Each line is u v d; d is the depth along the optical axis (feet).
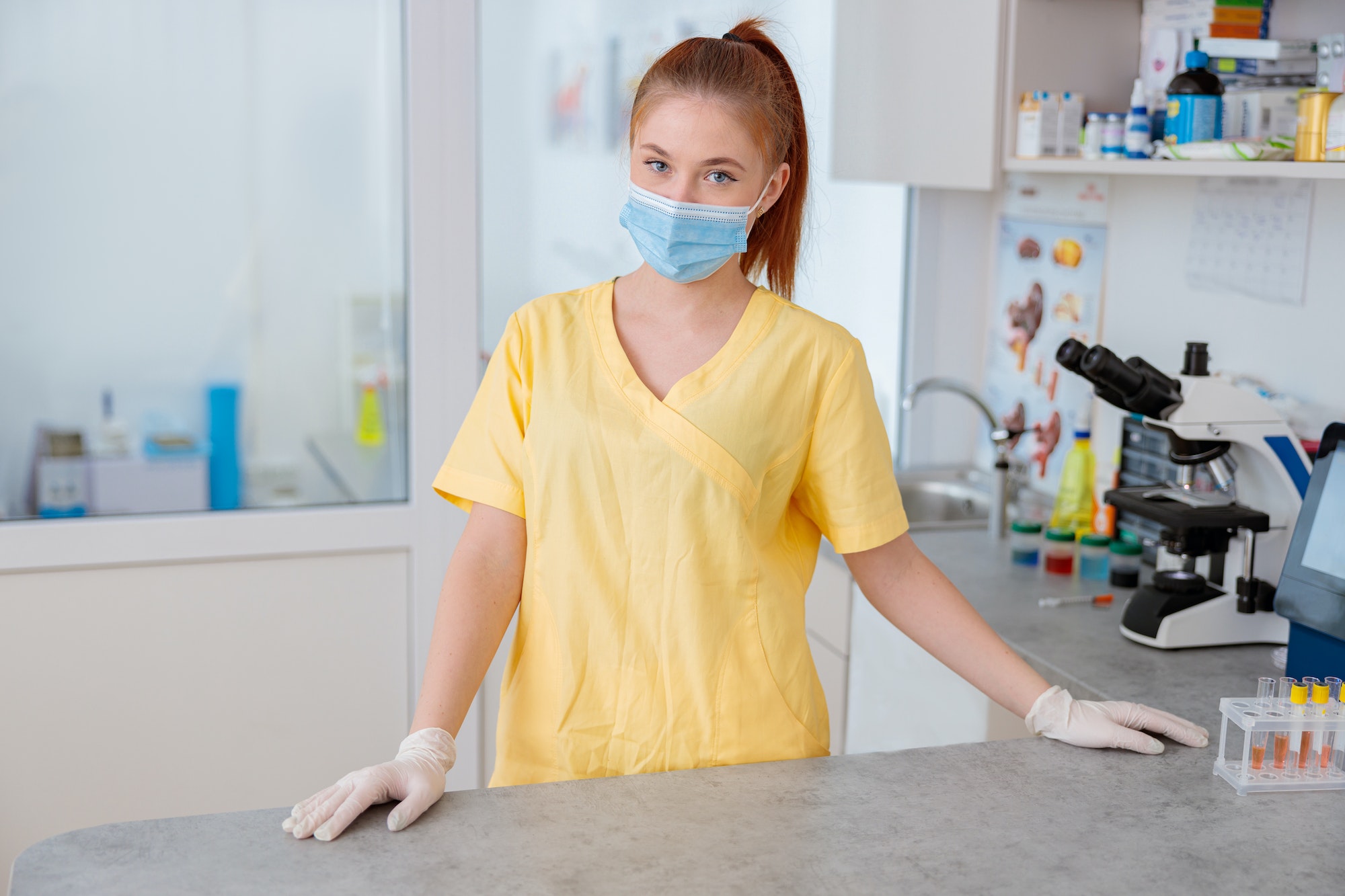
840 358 4.57
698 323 4.55
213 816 3.69
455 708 4.25
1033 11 7.71
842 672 8.04
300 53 8.07
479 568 4.55
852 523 4.61
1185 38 7.33
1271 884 3.44
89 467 8.07
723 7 9.30
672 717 4.43
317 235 8.30
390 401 8.61
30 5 7.53
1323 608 5.26
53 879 3.29
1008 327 10.09
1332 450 5.44
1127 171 6.79
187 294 8.10
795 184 4.75
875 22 8.96
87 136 7.75
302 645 8.54
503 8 8.78
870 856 3.51
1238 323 7.54
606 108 9.11
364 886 3.28
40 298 7.82
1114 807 3.90
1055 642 6.43
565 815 3.73
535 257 9.17
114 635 8.16
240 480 8.39
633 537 4.41
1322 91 5.61
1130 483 8.18
